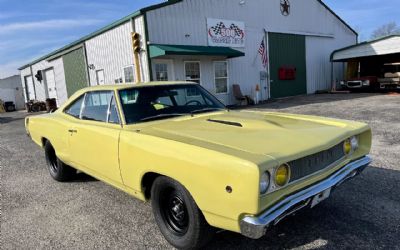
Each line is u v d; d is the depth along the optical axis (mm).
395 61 20172
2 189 5012
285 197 2443
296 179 2529
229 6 16906
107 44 16312
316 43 22219
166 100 3986
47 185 5055
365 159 3336
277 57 19812
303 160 2572
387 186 4117
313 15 21750
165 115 3791
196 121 3592
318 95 20109
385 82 18688
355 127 3312
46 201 4355
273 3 19219
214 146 2605
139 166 3090
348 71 22016
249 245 2939
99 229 3455
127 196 4363
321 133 3016
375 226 3145
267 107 14914
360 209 3518
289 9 20219
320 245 2877
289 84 20656
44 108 26469
